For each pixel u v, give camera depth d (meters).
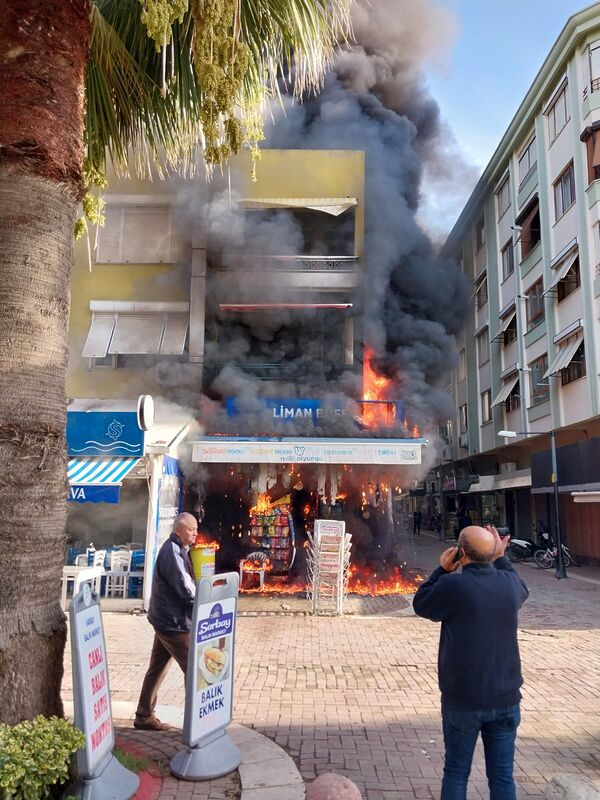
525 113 21.06
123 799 3.07
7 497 3.02
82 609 3.17
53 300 3.31
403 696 5.40
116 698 5.25
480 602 2.77
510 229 23.39
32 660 2.99
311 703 5.20
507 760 2.76
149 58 4.98
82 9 3.59
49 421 3.20
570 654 7.08
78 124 3.56
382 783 3.64
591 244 16.38
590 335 16.30
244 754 3.88
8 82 3.32
